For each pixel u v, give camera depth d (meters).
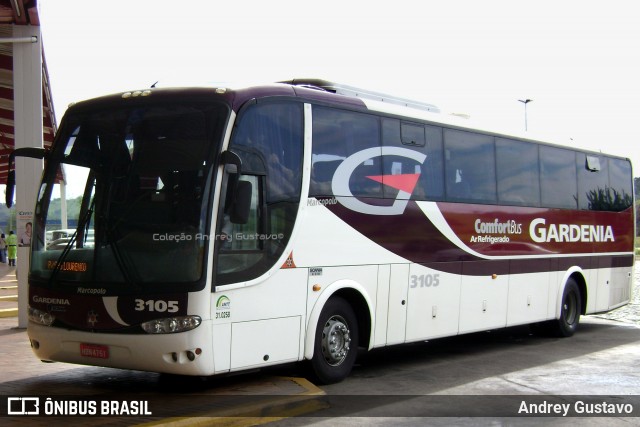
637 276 37.38
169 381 9.48
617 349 13.60
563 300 14.95
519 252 13.57
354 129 10.19
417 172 11.26
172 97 8.55
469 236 12.26
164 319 7.79
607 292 16.61
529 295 13.87
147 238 8.03
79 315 8.19
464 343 14.41
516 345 14.12
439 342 14.55
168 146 8.30
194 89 8.55
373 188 10.40
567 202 15.20
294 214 9.09
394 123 10.91
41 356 8.62
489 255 12.73
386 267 10.52
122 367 8.07
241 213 7.94
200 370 7.81
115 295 7.99
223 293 8.05
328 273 9.55
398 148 10.93
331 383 9.85
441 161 11.80
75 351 8.27
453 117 12.27
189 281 7.80
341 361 9.90
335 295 9.90
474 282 12.37
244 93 8.57
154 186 8.19
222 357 8.03
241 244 8.33
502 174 13.27
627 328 17.08
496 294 12.93
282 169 8.98
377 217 10.41
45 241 8.70
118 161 8.44
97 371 10.18
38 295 8.58
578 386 10.02
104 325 8.03
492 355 12.82
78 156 8.71
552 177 14.76
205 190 8.00
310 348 9.26
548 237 14.48
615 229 16.97
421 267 11.18
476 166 12.59
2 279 27.59
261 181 8.66
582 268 15.62
